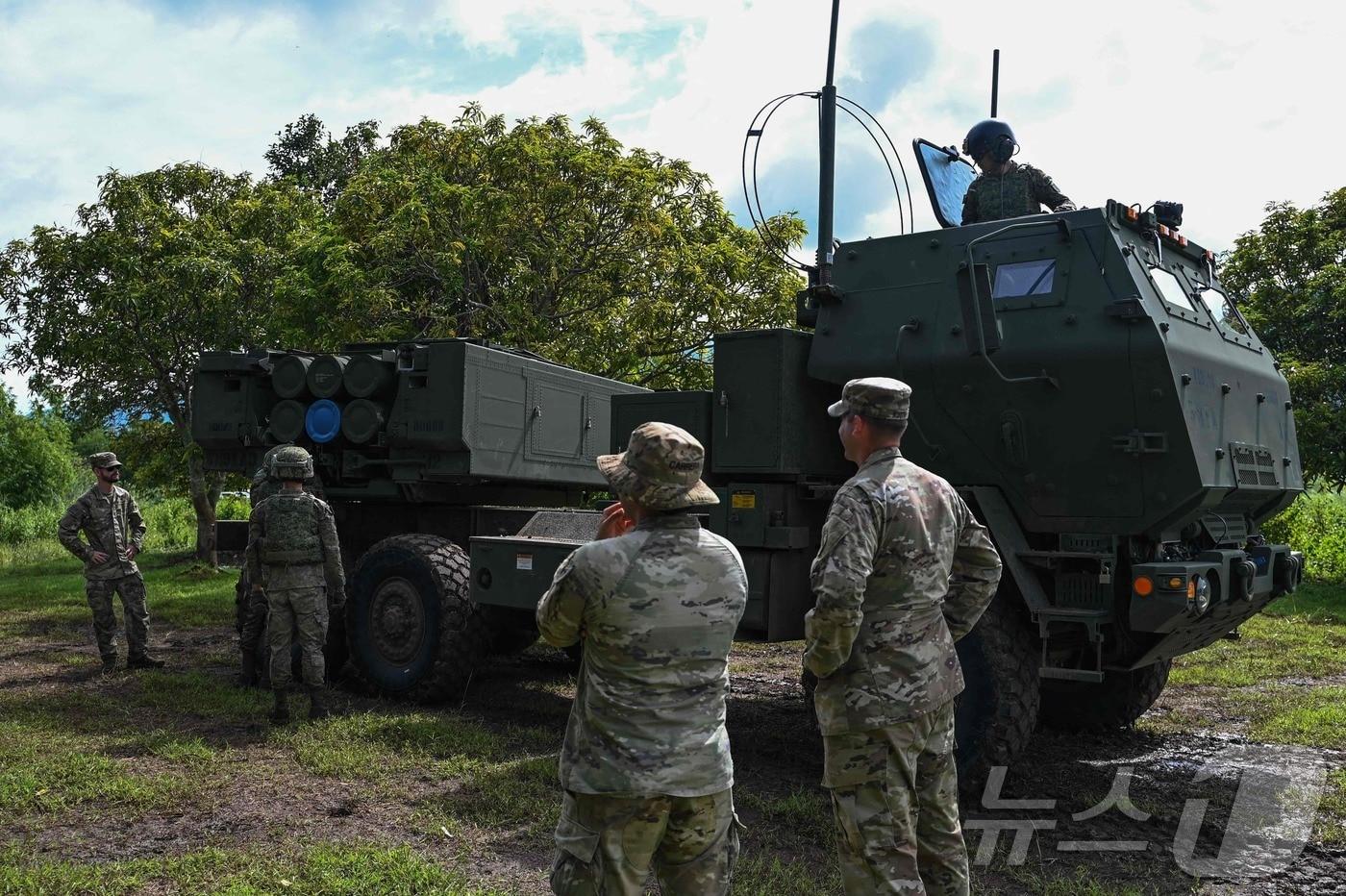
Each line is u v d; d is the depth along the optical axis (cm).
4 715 634
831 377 571
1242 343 593
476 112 1346
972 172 682
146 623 818
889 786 307
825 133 646
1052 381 505
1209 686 805
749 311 1331
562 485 841
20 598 1280
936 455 546
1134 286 498
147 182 1574
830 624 303
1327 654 938
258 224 1579
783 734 638
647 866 250
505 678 796
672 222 1325
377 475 771
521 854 418
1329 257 1566
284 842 426
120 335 1480
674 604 253
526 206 1261
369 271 1280
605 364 1289
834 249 644
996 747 490
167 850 418
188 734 594
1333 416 1431
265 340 1500
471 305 1295
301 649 701
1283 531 1627
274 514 624
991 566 344
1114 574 503
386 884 376
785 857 430
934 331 546
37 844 422
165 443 1778
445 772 525
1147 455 487
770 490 568
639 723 249
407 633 702
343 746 568
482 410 723
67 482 2872
